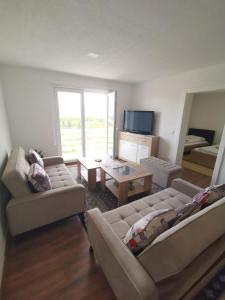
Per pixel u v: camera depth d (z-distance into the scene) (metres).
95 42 1.90
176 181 1.98
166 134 3.70
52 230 1.81
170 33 1.65
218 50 2.06
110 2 1.20
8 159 2.03
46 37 1.79
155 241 0.81
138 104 4.47
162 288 0.82
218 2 1.17
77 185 1.80
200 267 0.93
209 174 3.62
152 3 1.20
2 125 2.32
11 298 1.17
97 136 4.55
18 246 1.60
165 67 2.84
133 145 4.21
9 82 3.02
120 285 0.89
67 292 1.21
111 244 0.98
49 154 3.75
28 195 1.58
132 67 2.88
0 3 1.22
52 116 3.59
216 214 0.98
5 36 1.77
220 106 4.79
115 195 2.31
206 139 5.13
